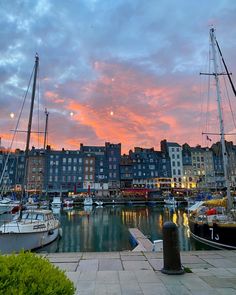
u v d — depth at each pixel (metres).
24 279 2.18
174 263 5.88
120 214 47.25
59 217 41.47
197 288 4.95
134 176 96.62
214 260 7.02
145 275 5.73
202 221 17.92
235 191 32.22
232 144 99.50
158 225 31.34
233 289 4.90
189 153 101.75
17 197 68.38
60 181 89.69
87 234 24.69
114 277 5.61
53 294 2.17
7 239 13.97
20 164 87.88
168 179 98.31
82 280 5.42
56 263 6.71
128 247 18.89
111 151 96.75
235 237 14.68
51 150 92.75
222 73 21.00
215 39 21.55
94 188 91.31
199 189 90.62
